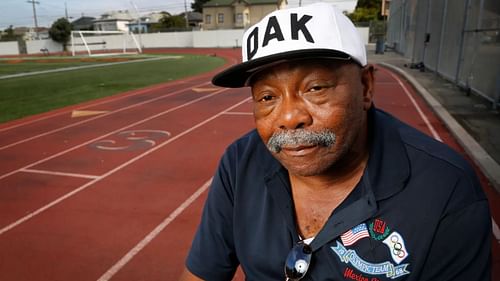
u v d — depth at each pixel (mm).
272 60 815
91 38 55656
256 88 890
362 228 874
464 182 838
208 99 11852
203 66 24188
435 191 832
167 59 31406
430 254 841
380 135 918
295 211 989
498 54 7426
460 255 833
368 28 39688
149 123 8742
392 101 9930
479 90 8633
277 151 891
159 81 16984
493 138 5840
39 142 7340
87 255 3375
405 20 23109
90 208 4324
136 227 3844
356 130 872
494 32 7613
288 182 990
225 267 1173
